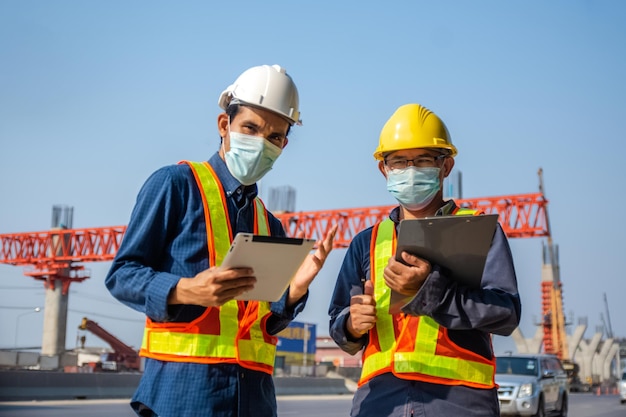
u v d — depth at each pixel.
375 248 4.23
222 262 3.48
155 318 3.38
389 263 3.64
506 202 49.72
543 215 48.72
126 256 3.56
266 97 3.77
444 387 3.85
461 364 3.87
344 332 4.09
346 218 54.59
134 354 51.59
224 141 3.89
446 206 4.18
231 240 3.73
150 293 3.35
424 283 3.58
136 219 3.63
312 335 57.03
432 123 4.15
